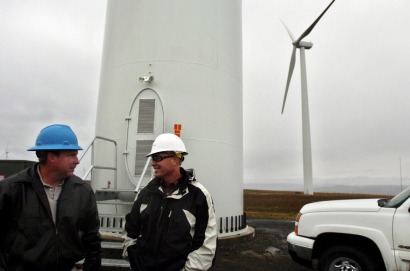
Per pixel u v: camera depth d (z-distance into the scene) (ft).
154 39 24.84
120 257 17.71
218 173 24.70
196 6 25.62
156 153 8.64
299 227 17.20
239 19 29.60
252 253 22.94
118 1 27.12
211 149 24.50
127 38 25.59
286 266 20.22
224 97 26.00
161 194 8.70
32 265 7.14
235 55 27.96
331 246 16.28
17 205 7.29
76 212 7.75
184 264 8.18
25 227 7.20
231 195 25.66
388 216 14.80
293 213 56.29
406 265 14.05
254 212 55.36
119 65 25.59
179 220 8.23
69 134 7.96
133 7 25.84
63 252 7.47
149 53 24.72
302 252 16.65
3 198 7.14
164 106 23.86
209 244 8.36
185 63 24.61
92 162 21.72
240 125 28.17
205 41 25.49
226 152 25.58
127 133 24.00
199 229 8.43
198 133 24.13
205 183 23.93
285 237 30.22
